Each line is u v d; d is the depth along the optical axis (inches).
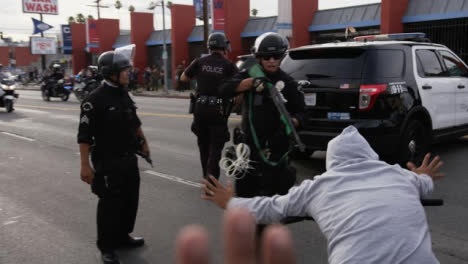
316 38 976.3
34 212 196.2
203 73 203.0
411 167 90.2
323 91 232.1
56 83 860.0
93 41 1630.2
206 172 220.4
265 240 21.0
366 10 879.1
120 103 138.4
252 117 121.1
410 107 234.8
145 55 1494.8
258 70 117.9
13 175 266.1
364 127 220.2
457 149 308.5
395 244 65.8
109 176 138.6
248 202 76.8
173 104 764.6
